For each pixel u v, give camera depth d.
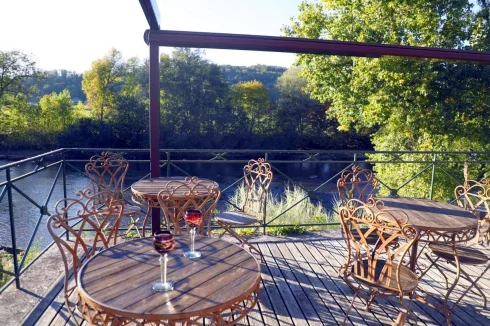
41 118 19.00
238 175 14.02
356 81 8.91
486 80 7.65
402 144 9.90
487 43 8.24
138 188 2.93
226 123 20.33
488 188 2.99
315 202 9.23
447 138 8.37
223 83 20.92
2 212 8.45
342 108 10.34
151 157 3.32
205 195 2.79
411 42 8.52
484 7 8.56
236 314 2.25
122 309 1.20
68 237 3.54
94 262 1.58
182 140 19.36
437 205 2.76
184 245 1.82
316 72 10.13
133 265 1.56
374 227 1.96
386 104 8.29
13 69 17.86
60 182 11.12
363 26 8.95
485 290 2.72
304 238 3.71
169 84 19.94
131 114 19.62
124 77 21.16
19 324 2.08
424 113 8.18
